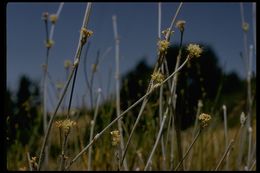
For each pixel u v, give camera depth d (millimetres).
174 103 637
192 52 523
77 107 1021
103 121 1053
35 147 1186
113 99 1101
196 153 1129
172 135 833
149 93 521
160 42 544
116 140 544
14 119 1178
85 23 526
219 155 1159
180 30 598
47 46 912
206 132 1145
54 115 538
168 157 1005
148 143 1071
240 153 1045
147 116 1079
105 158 1070
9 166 1112
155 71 547
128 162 1098
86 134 1059
